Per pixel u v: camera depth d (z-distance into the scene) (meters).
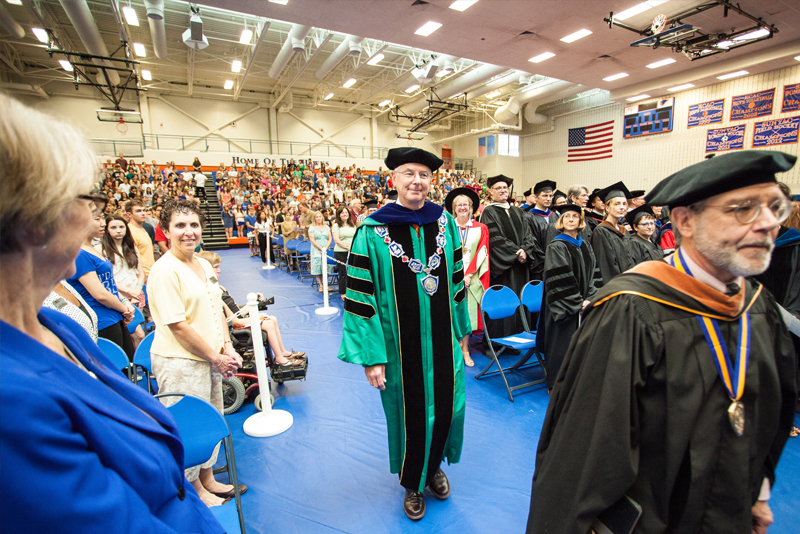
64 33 13.83
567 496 0.95
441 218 1.97
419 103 20.58
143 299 4.07
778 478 2.21
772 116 12.62
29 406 0.41
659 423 0.91
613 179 18.14
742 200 0.78
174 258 1.99
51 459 0.42
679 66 12.18
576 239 3.23
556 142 21.12
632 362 0.91
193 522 0.68
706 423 0.89
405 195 1.87
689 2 8.35
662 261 0.99
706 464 0.88
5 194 0.42
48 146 0.44
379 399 3.20
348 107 23.42
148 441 0.61
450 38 9.61
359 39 11.95
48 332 0.61
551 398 1.12
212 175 19.62
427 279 1.88
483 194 19.92
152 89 19.44
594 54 10.94
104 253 3.45
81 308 1.94
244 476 2.29
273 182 19.09
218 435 1.54
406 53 14.74
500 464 2.38
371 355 1.82
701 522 0.91
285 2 7.61
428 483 2.14
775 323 1.00
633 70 12.40
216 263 3.79
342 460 2.44
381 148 24.83
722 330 0.91
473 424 2.81
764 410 0.95
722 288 0.92
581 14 8.48
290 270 9.25
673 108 15.39
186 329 1.90
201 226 2.06
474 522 1.94
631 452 0.90
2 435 0.39
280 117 22.17
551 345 3.19
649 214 3.67
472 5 7.98
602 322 0.97
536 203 5.05
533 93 18.30
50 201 0.44
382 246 1.85
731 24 9.28
